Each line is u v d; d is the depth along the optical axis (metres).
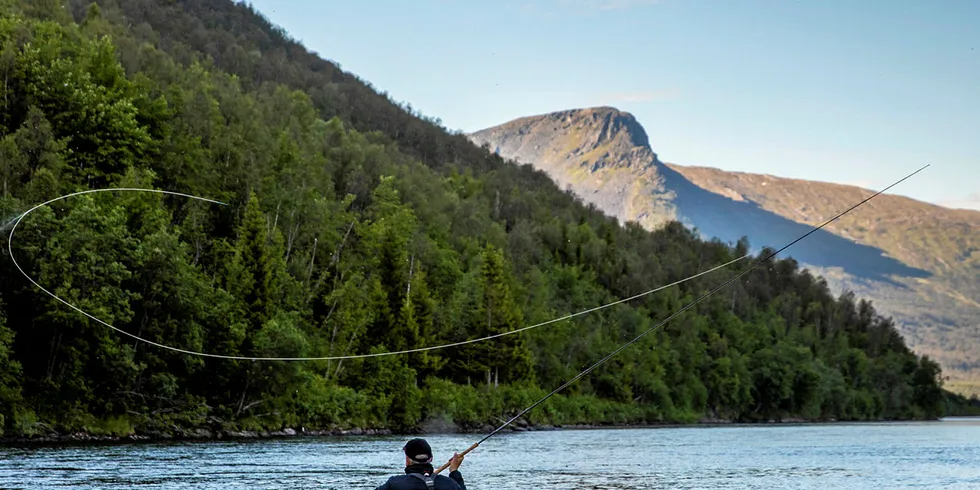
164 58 137.75
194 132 104.00
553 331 127.50
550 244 180.75
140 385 64.50
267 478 36.56
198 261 88.12
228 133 106.06
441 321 109.62
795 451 62.31
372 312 95.00
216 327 71.19
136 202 74.31
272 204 105.00
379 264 106.25
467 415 93.12
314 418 76.81
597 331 137.38
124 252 64.00
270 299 80.69
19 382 57.53
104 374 62.12
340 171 137.12
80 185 77.94
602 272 179.50
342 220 116.06
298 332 75.38
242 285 79.69
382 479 36.44
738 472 44.91
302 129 146.50
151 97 109.56
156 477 36.06
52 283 59.22
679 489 36.78
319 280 102.75
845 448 67.19
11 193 66.75
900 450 64.88
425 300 103.88
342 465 42.59
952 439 84.62
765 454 58.84
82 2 184.12
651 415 136.88
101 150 81.50
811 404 173.62
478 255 137.62
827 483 40.62
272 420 73.00
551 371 124.62
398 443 61.22
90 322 59.88
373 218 126.12
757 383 167.25
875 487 39.44
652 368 145.25
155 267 65.81
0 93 81.56
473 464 47.50
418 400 88.00
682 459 53.03
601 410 125.12
